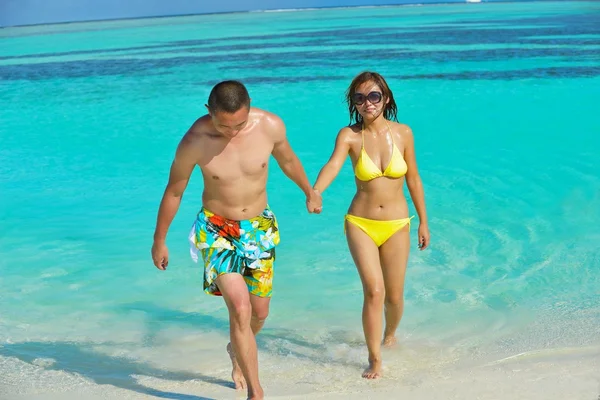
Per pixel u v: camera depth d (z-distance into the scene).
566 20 39.53
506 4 88.75
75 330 4.90
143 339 4.75
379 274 4.17
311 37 33.84
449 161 9.38
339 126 12.04
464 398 3.54
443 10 73.94
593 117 11.84
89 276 5.93
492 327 4.68
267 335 4.76
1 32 63.47
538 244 6.23
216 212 3.80
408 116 12.65
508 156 9.52
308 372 4.15
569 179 8.25
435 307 5.07
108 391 3.89
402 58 21.50
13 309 5.27
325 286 5.57
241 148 3.71
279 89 16.09
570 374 3.74
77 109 14.74
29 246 6.71
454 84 15.77
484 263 5.86
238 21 66.88
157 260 3.98
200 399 3.78
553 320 4.67
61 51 31.00
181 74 19.91
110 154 10.74
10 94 17.12
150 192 8.62
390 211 4.30
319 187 4.29
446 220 6.97
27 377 4.10
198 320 5.06
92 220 7.53
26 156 10.70
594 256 5.88
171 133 12.21
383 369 4.14
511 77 16.47
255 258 3.82
